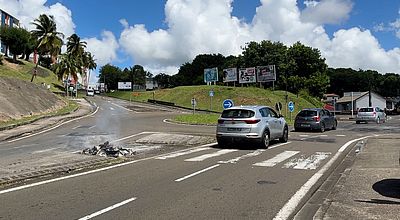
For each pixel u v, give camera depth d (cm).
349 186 847
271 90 8006
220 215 643
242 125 1569
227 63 11425
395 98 11094
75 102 6134
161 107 6488
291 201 737
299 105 6956
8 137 2022
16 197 753
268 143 1630
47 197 754
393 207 677
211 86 8250
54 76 10069
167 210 668
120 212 654
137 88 14325
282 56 9119
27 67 9450
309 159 1291
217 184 884
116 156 1307
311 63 9012
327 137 2161
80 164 1127
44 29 6988
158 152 1486
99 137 2078
